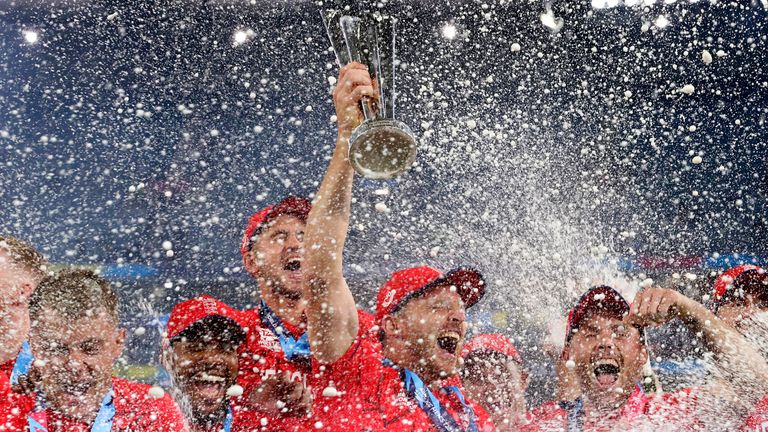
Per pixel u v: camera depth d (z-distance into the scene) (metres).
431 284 10.32
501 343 11.27
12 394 8.62
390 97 8.32
